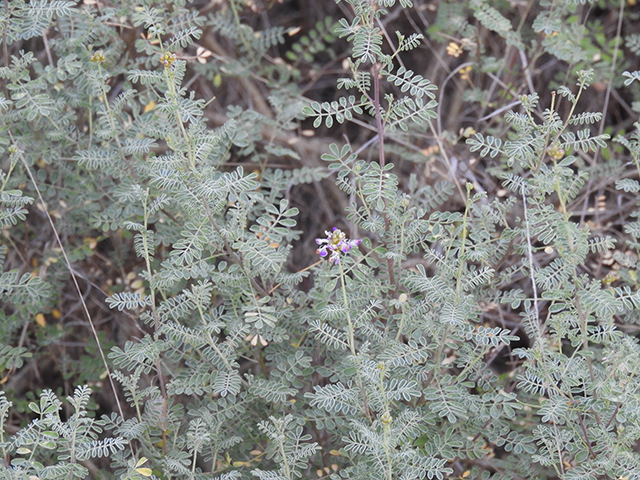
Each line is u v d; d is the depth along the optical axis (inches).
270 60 171.6
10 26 121.2
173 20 144.9
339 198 176.9
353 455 108.3
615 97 176.9
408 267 152.9
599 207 157.1
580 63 169.8
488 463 122.0
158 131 119.8
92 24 132.4
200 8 178.1
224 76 172.6
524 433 122.4
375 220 108.0
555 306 97.4
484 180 161.6
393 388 99.4
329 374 113.3
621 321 137.0
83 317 149.4
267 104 186.1
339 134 190.9
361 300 108.1
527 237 108.0
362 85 113.8
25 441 92.7
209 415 106.6
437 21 167.5
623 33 182.7
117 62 147.0
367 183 103.4
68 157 134.3
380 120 105.1
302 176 143.7
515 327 148.9
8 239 138.0
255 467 116.0
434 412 108.0
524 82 163.3
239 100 181.5
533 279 104.7
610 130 165.8
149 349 105.4
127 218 129.4
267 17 195.5
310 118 192.2
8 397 135.1
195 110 109.0
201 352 110.4
